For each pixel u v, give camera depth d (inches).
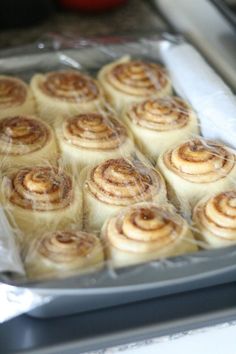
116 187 22.1
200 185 22.6
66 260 19.4
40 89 27.6
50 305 18.5
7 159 23.8
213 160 23.0
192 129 25.5
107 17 34.0
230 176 22.7
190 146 23.6
